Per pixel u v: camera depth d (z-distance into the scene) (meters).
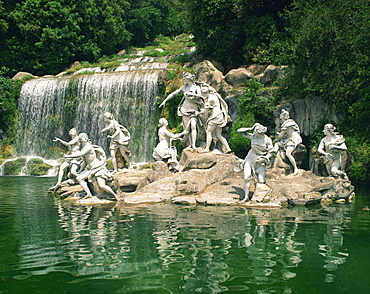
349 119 17.83
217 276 4.37
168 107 27.09
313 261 4.94
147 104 27.98
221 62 33.12
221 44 31.33
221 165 12.45
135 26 58.41
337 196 11.11
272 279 4.28
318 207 9.86
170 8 66.38
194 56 34.50
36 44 38.81
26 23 38.84
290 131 13.13
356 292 3.91
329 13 19.22
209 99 13.54
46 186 17.03
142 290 3.96
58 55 40.28
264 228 6.94
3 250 5.48
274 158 13.12
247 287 4.04
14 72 39.84
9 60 39.69
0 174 26.81
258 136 10.34
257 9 30.34
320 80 18.88
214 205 9.98
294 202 10.26
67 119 30.69
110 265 4.78
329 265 4.78
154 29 61.72
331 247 5.62
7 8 39.25
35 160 27.41
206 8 30.98
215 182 11.88
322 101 19.25
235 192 10.84
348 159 16.39
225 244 5.75
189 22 35.53
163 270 4.57
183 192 11.14
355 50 17.92
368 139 16.59
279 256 5.15
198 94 13.84
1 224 7.46
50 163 27.80
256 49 27.69
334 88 18.19
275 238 6.15
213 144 14.09
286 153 12.95
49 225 7.33
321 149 12.39
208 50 33.78
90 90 29.86
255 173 10.50
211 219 7.87
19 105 32.31
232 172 12.40
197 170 12.46
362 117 16.81
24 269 4.64
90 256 5.14
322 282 4.19
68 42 40.84
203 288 4.02
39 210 9.35
